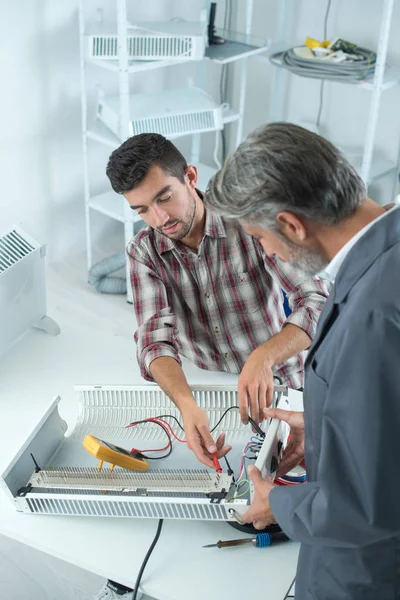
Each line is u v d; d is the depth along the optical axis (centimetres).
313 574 112
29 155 294
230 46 290
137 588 125
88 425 157
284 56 285
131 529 136
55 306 280
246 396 147
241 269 173
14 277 197
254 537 133
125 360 208
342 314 99
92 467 145
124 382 197
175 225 159
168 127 277
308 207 93
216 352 189
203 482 134
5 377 195
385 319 91
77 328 223
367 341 92
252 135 98
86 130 285
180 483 134
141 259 172
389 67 286
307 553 113
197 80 341
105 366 204
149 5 308
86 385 160
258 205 95
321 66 270
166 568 128
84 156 291
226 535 134
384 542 104
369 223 98
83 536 134
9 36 264
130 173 150
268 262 169
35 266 205
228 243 169
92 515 136
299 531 101
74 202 321
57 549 131
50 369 201
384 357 91
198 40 261
